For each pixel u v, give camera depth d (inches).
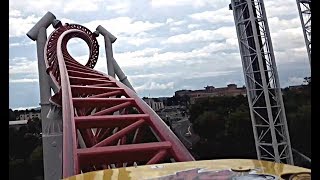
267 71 1820.9
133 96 892.0
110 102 829.8
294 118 1504.7
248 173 228.4
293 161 1668.3
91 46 2386.8
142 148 477.7
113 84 1107.3
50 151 1455.5
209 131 2482.8
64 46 1871.3
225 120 2495.1
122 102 837.8
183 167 255.9
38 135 1660.9
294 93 1462.8
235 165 252.2
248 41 1876.2
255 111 1882.4
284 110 1734.7
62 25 2101.4
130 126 622.8
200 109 2674.7
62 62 1228.5
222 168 245.3
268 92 1770.4
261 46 1822.1
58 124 1476.4
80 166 452.1
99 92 999.6
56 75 1445.6
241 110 2534.5
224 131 2465.6
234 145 2402.8
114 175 243.0
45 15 1985.7
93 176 242.1
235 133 2423.7
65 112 661.3
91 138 905.5
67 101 743.7
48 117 1270.9
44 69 1733.5
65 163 442.9
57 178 1424.7
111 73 2252.7
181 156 477.4
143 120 657.6
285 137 1711.4
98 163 462.6
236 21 1909.4
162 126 612.4
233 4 1913.1
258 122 1941.4
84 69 1430.9
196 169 246.7
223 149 2422.5
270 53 1823.3
